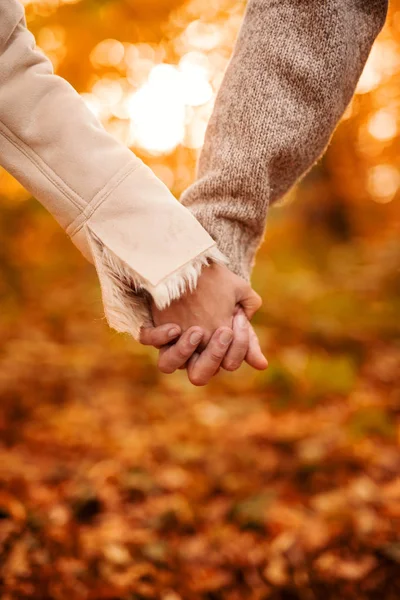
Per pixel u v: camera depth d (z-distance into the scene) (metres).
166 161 5.16
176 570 2.00
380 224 8.92
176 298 1.08
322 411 3.57
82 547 2.03
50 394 3.62
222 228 1.14
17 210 5.79
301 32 1.16
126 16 3.62
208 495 2.52
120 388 3.88
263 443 3.06
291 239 8.46
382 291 5.64
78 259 7.12
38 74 1.06
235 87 1.18
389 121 7.40
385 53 6.30
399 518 2.28
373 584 1.93
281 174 1.21
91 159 1.05
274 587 1.94
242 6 3.96
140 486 2.48
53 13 3.47
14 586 1.80
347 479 2.62
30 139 1.05
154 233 1.04
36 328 5.06
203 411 3.54
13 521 2.09
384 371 4.23
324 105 1.17
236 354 1.11
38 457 2.83
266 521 2.25
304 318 5.05
